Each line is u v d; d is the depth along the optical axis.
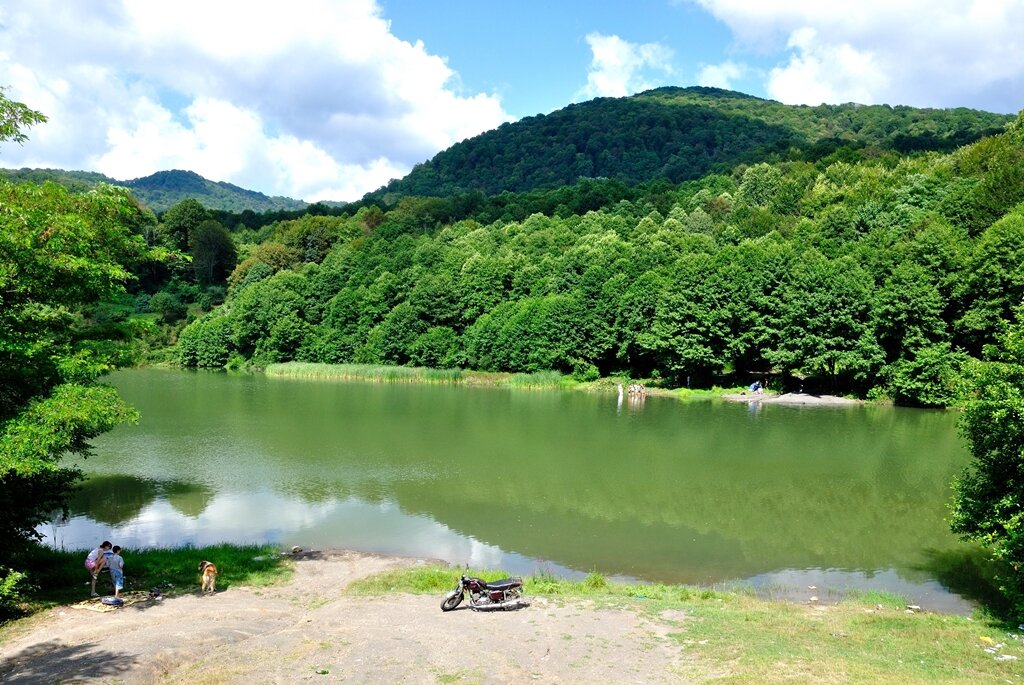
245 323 115.94
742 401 69.44
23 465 17.75
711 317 75.62
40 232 19.67
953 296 64.44
